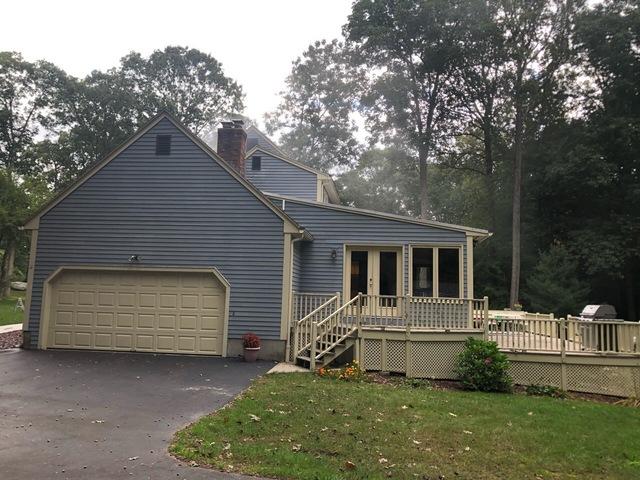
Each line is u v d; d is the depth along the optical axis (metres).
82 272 13.19
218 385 9.13
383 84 34.25
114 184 13.31
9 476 4.62
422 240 14.27
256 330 12.52
